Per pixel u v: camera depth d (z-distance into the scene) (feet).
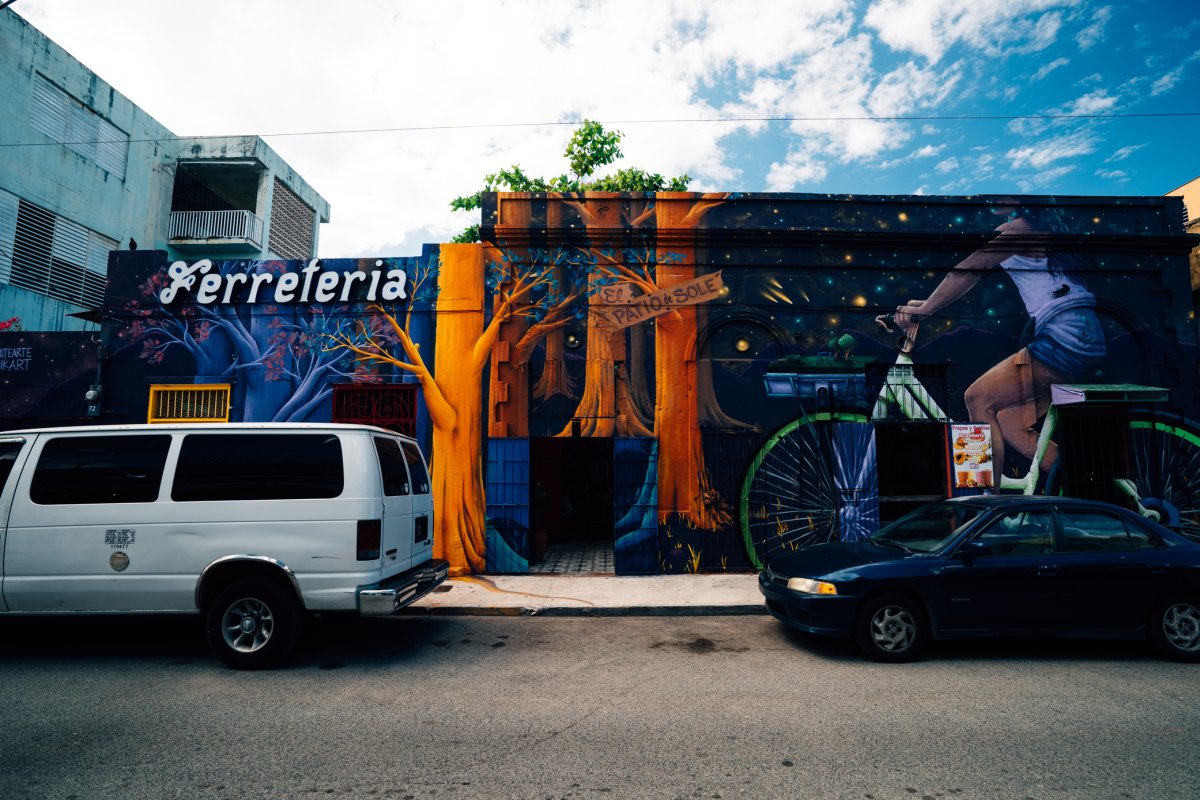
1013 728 13.34
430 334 33.71
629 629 22.31
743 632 21.88
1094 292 34.30
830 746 12.41
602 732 13.10
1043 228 34.60
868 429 32.83
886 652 18.20
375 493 18.20
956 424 33.09
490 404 33.01
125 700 14.98
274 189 72.59
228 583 17.92
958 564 18.53
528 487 32.35
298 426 18.62
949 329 33.88
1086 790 10.67
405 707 14.57
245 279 34.37
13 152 51.78
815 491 32.58
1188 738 12.83
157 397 34.24
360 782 10.87
